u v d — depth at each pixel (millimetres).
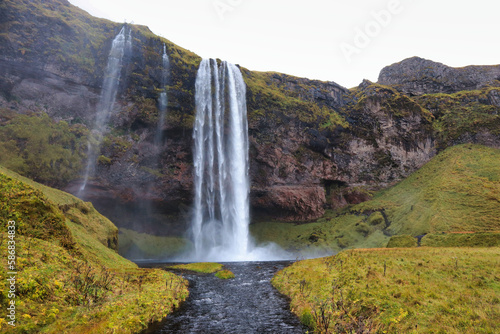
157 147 67125
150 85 65312
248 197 78125
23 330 9547
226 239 73875
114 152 61562
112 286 17266
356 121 91875
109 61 62375
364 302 14195
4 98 52969
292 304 18250
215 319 15680
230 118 74188
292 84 93438
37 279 12797
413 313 12125
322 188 86375
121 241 64625
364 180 87312
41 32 57156
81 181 57656
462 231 49219
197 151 70250
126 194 64688
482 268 17766
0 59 52562
